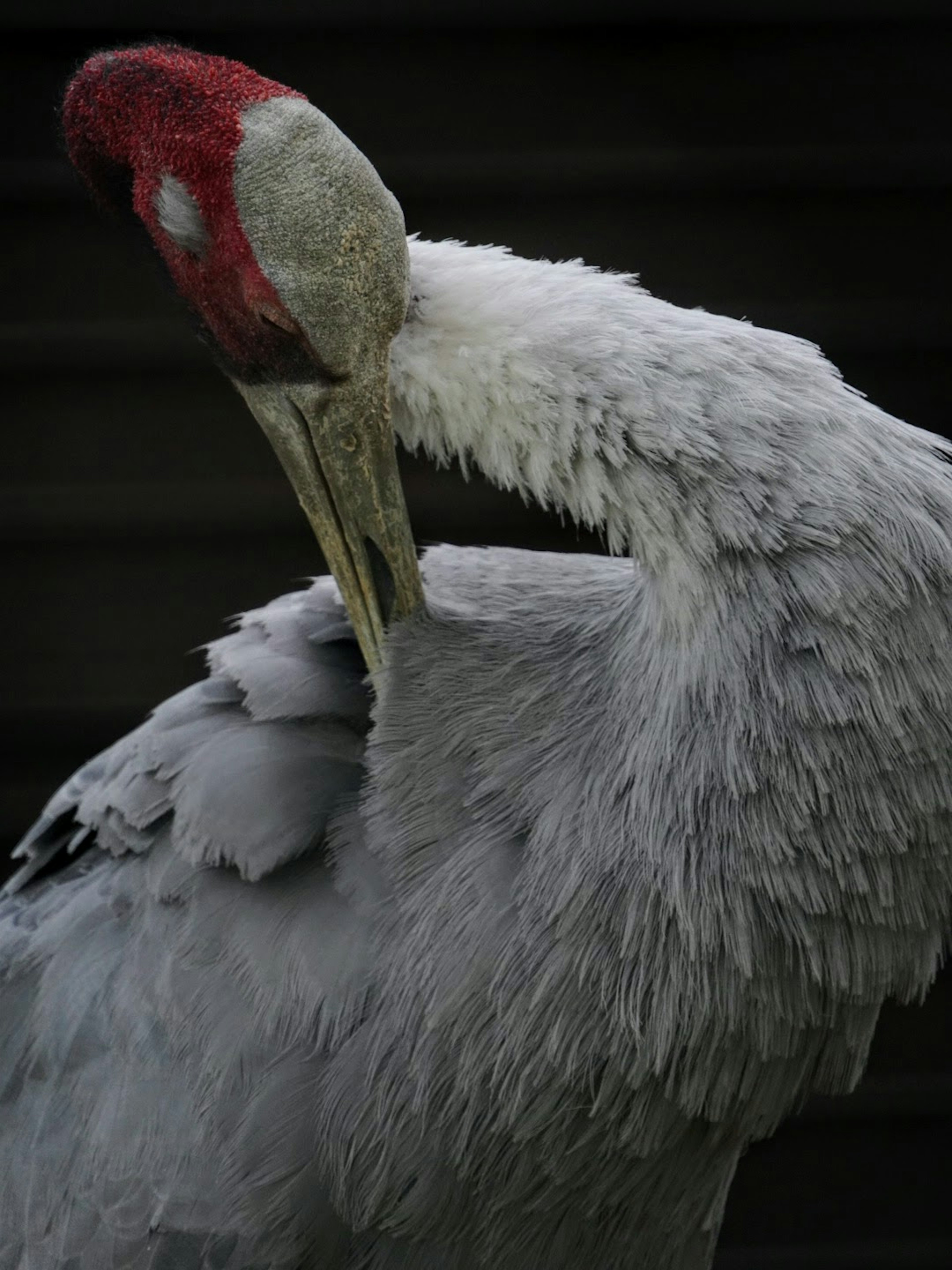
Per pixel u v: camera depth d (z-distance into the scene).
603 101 5.82
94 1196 3.08
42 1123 3.18
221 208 2.86
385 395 3.00
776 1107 3.09
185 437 5.87
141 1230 3.03
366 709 3.24
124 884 3.29
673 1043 2.88
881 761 2.80
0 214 5.70
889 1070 5.80
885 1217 5.82
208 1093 3.02
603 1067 2.91
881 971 2.95
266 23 5.74
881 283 5.90
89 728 5.95
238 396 5.86
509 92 5.81
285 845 3.05
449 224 5.84
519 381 2.90
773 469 2.80
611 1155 3.01
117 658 5.94
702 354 2.85
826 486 2.80
